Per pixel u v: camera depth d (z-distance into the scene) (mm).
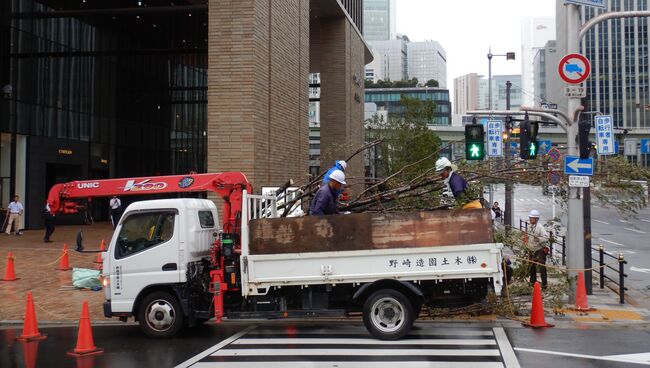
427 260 8875
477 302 9180
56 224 30609
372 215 8977
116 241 9609
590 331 10008
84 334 8633
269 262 9062
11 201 26891
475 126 15602
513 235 11984
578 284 11852
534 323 10312
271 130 18547
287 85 20719
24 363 8078
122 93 36562
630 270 18984
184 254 9469
